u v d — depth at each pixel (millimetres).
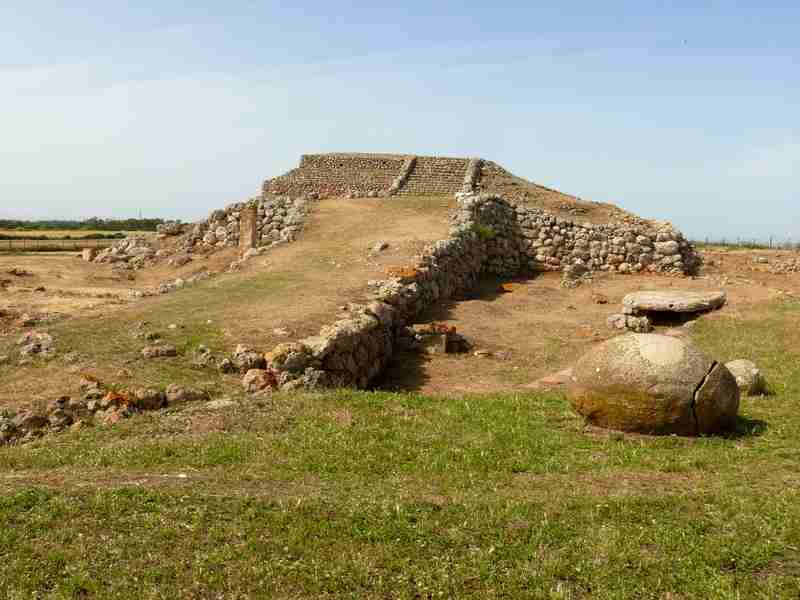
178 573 6512
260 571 6551
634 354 10781
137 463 9469
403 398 12836
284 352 14164
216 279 23266
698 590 6305
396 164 50344
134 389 12883
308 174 50688
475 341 20000
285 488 8508
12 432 11570
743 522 7422
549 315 23859
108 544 6945
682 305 21984
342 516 7602
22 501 7719
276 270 24094
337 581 6453
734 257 39594
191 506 7750
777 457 9742
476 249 29984
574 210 40625
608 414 10852
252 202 33781
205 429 11086
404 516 7621
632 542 7070
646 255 32281
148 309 18703
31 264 32156
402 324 19953
